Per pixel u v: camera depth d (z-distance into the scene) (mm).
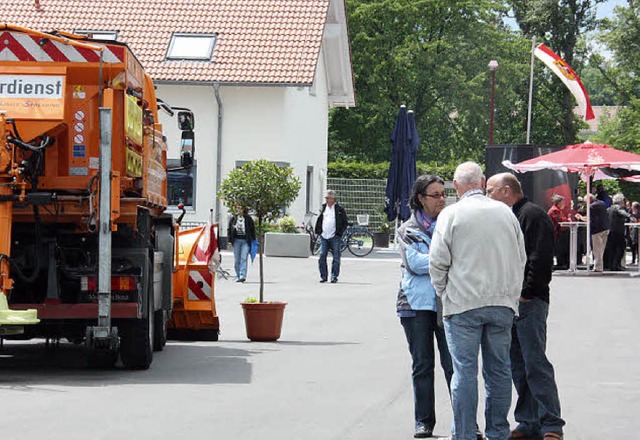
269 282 31266
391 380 14289
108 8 50031
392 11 77312
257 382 14031
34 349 17750
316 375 14695
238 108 48031
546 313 10453
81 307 14383
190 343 18375
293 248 42500
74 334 15508
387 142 80000
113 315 14469
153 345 16781
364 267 38438
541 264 10297
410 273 10758
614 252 37562
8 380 13969
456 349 9578
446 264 9578
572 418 11898
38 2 49125
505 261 9555
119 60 14523
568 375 14977
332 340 18688
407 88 78938
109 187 14023
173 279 18469
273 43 48344
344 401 12664
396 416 11766
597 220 35625
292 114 49312
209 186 47781
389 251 49469
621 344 18344
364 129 78938
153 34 48812
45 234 14547
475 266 9516
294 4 49906
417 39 78562
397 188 44500
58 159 14484
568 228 37312
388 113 78438
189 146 18578
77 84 14516
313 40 48531
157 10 49938
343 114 79250
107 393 12945
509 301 9602
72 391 13078
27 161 14102
